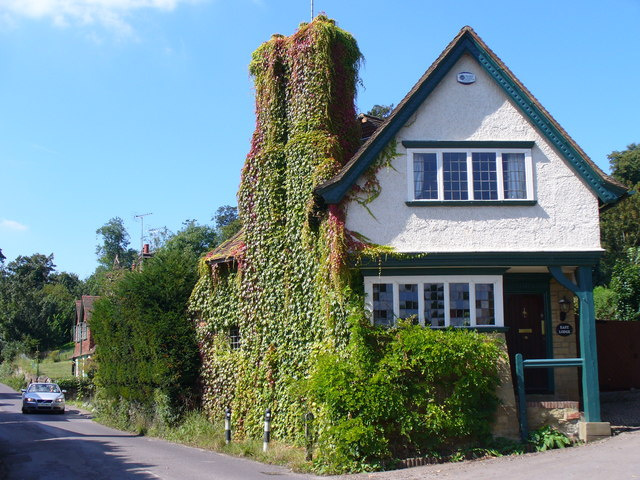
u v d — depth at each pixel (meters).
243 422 18.22
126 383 23.69
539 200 15.09
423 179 15.17
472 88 15.52
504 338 14.57
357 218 14.83
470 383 13.59
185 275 21.97
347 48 17.89
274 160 17.94
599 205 15.70
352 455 12.86
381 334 13.94
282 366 17.02
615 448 12.76
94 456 15.45
